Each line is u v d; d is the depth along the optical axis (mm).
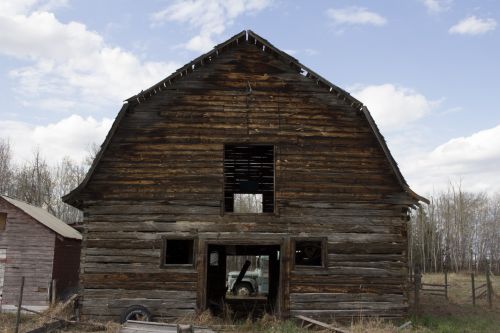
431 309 21672
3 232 23203
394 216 17125
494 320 19000
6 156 60188
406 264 16875
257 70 17719
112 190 16766
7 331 14031
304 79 17734
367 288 16625
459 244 74500
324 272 16594
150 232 16594
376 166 17359
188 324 14828
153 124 17172
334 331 14562
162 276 16328
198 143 17141
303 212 16906
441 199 78125
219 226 16672
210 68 17625
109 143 16906
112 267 16328
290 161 17172
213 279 23719
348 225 16922
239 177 24281
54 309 17984
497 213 81938
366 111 17172
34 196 57062
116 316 16062
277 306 17172
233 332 15148
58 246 23719
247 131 17266
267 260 29875
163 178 16891
